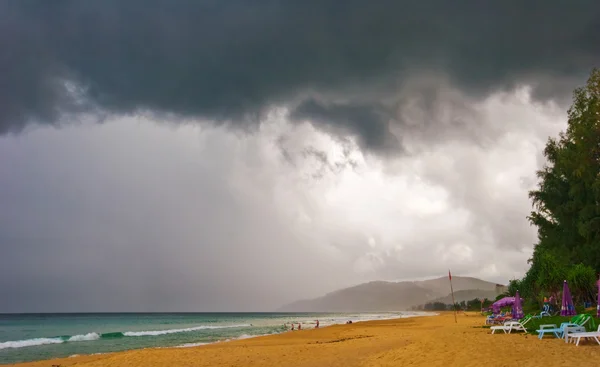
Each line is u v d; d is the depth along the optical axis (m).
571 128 42.56
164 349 26.55
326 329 52.75
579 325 17.28
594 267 41.62
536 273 45.78
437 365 13.98
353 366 16.27
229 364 18.81
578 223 41.97
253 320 132.88
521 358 13.42
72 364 22.11
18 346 39.81
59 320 145.75
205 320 138.62
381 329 47.50
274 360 19.50
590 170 41.28
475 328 31.98
